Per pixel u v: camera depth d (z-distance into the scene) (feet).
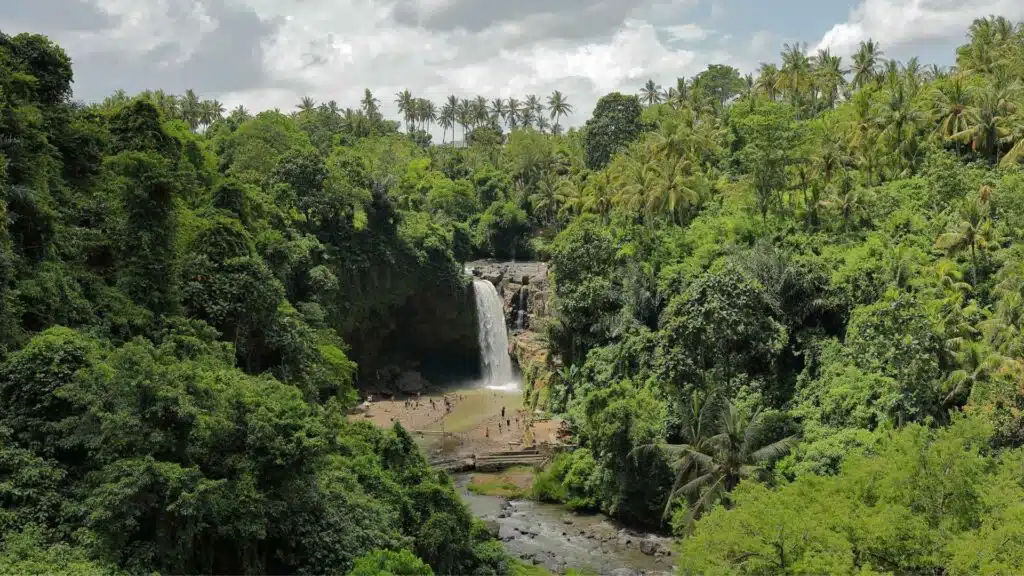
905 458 105.81
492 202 456.86
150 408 111.14
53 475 112.78
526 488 231.50
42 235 153.38
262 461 122.31
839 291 227.40
